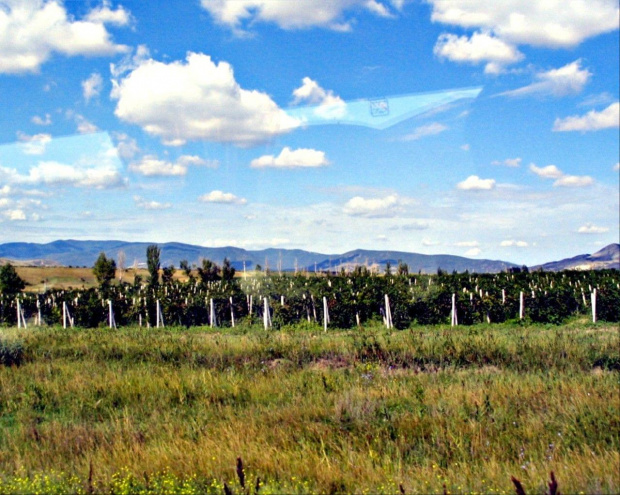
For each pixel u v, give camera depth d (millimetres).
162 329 28344
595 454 7754
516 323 27922
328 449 8539
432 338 18953
